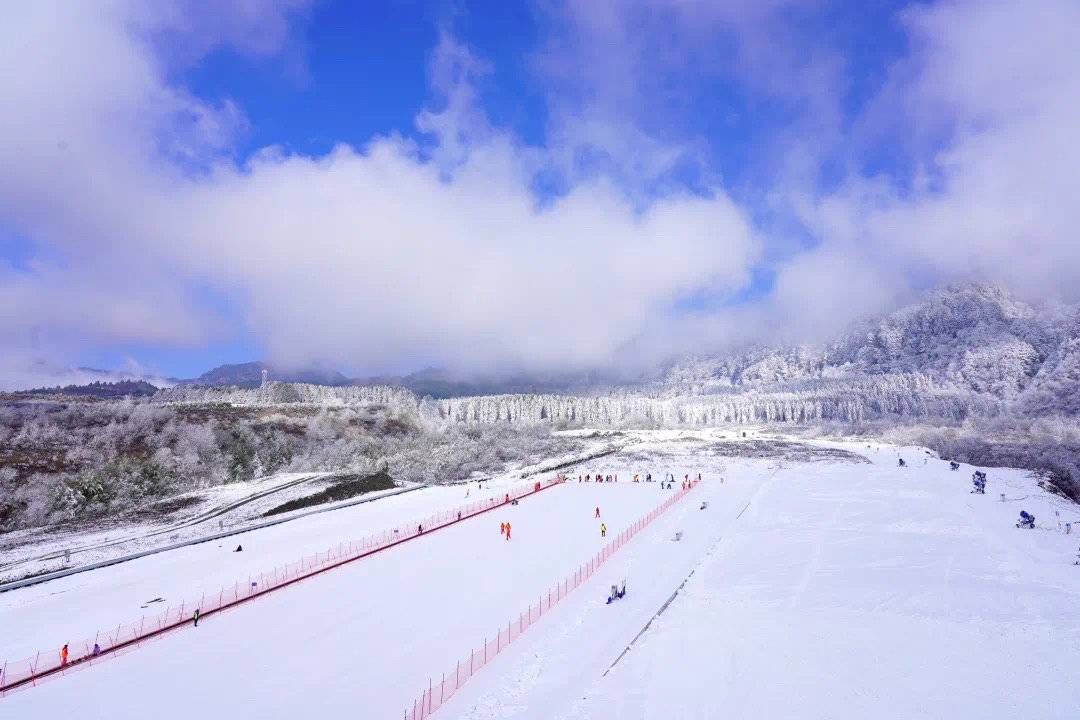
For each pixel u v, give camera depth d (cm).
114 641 2981
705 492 6544
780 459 9100
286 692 2402
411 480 9294
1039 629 2766
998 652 2553
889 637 2736
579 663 2561
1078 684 2253
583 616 3075
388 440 12912
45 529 6184
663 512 5594
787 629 2858
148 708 2314
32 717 2261
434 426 15588
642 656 2630
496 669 2539
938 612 3020
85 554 4991
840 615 3019
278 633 3034
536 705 2238
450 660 2641
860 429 16088
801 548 4247
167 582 3978
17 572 4466
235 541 5169
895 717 2078
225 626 3164
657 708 2188
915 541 4356
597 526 5150
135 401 13525
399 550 4650
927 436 13612
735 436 13788
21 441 8262
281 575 4047
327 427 12325
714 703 2208
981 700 2172
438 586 3681
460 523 5594
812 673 2412
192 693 2422
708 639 2773
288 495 7275
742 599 3288
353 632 3005
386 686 2423
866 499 5875
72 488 7356
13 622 3303
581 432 15250
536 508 6166
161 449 9006
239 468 9400
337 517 6069
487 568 4022
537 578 3747
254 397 18350
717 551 4250
